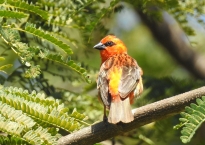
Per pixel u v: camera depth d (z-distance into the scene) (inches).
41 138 311.1
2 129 305.3
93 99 506.3
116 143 574.6
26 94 343.3
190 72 759.1
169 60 765.3
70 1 463.5
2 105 313.9
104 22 510.9
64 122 337.7
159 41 759.7
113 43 555.8
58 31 459.8
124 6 525.7
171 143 609.0
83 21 464.1
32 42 476.1
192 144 589.3
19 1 371.2
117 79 439.5
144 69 756.6
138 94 466.0
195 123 300.8
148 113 374.6
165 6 488.7
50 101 350.9
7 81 466.6
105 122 375.2
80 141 365.7
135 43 767.1
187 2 486.9
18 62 504.7
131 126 378.3
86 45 485.1
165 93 568.1
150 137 545.6
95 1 478.6
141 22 749.3
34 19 456.1
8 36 361.7
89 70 522.0
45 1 461.1
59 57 362.0
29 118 312.8
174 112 372.5
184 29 490.6
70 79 507.2
